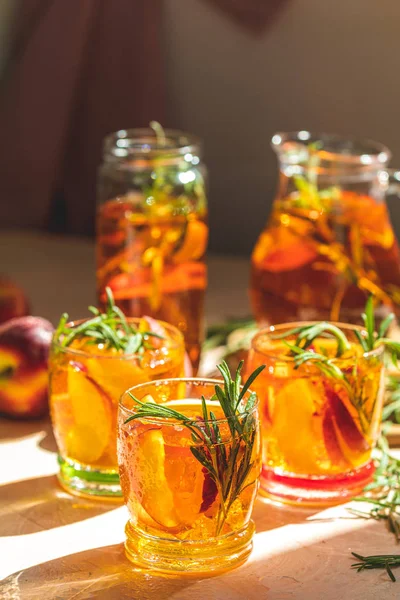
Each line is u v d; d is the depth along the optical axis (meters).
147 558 0.76
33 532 0.81
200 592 0.74
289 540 0.80
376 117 1.45
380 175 0.99
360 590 0.74
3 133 1.57
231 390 0.75
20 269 1.29
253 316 1.11
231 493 0.74
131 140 1.01
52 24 1.52
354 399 0.81
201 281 0.99
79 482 0.85
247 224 1.55
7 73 1.56
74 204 1.59
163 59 1.52
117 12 1.50
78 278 1.27
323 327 0.83
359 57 1.43
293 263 0.98
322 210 0.97
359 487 0.85
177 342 0.86
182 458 0.73
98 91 1.53
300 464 0.82
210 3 1.47
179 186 0.97
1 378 0.96
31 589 0.75
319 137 1.05
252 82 1.49
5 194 1.59
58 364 0.84
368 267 0.98
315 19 1.44
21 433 0.96
